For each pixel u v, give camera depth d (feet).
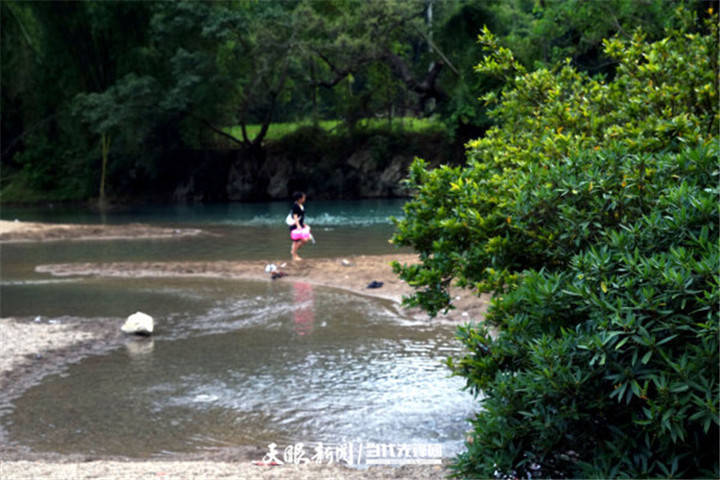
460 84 131.64
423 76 149.59
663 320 11.96
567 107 21.84
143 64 155.12
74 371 29.14
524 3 129.80
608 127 20.39
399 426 22.29
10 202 166.30
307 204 144.77
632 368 12.19
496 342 15.42
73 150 172.14
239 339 34.50
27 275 57.11
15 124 179.42
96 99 145.28
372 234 83.56
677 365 11.58
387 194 158.51
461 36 131.95
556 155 18.60
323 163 161.58
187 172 168.25
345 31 136.87
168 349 32.65
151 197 168.66
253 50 142.31
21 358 30.96
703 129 18.34
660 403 12.31
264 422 22.90
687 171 14.34
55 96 168.86
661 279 12.05
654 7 70.54
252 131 181.78
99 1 151.64
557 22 86.12
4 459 19.57
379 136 158.40
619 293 12.46
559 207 15.34
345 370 28.76
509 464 13.92
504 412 14.06
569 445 14.33
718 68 20.11
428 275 20.65
